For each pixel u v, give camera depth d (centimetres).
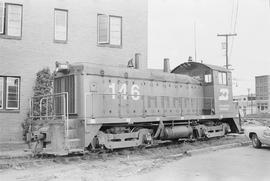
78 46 2097
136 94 1588
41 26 2000
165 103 1728
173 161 1307
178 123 1752
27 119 1819
